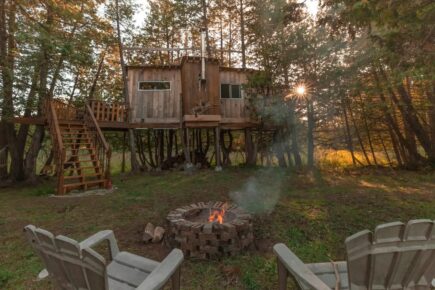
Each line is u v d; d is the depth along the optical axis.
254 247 3.71
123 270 2.28
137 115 12.04
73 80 12.25
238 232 3.51
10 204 6.58
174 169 12.13
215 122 11.34
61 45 9.63
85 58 10.80
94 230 4.54
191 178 9.38
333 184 8.00
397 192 6.79
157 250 3.73
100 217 5.23
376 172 10.33
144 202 6.22
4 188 9.69
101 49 14.29
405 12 3.57
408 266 1.58
